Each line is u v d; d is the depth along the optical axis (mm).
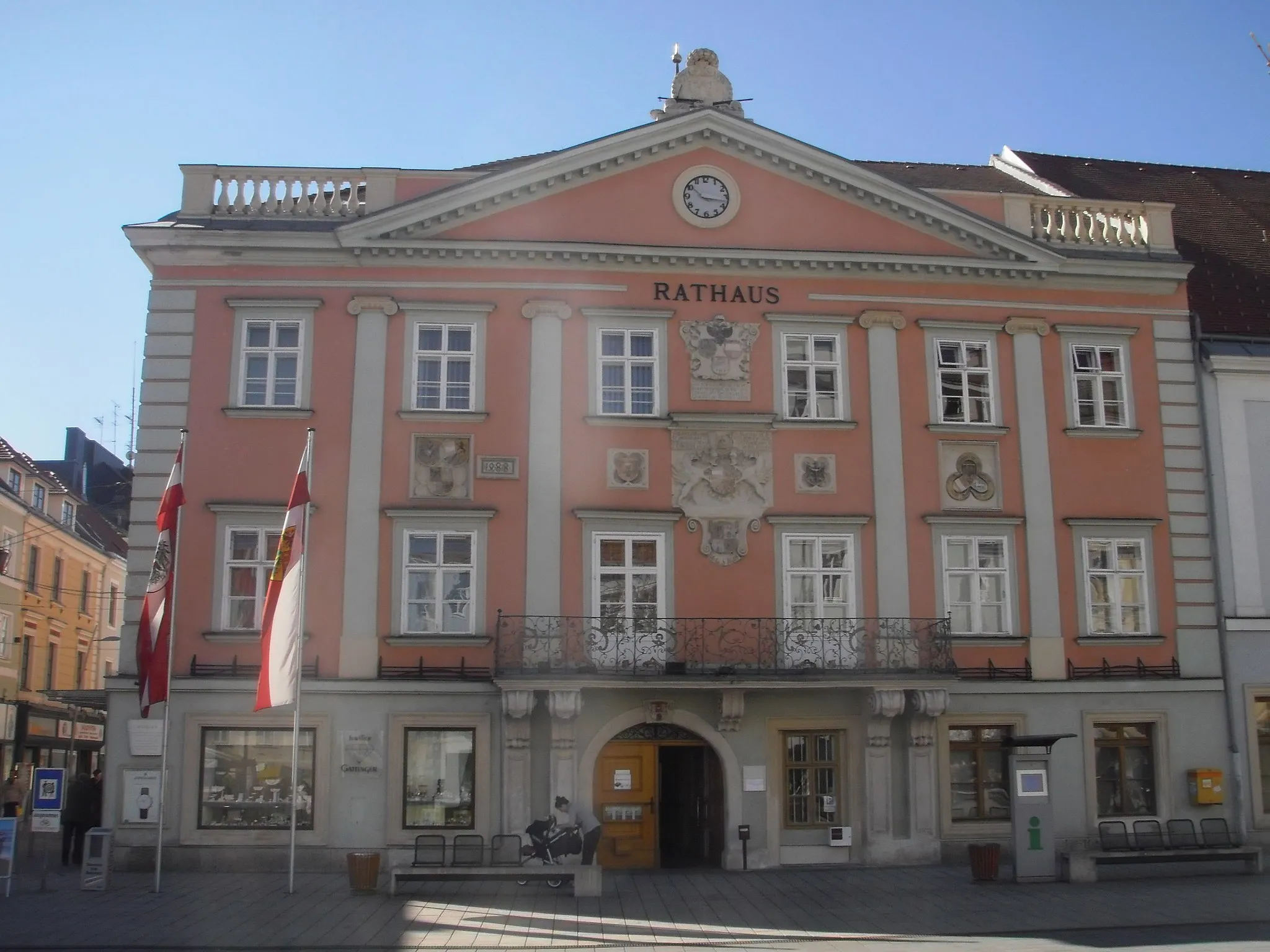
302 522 18781
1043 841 19359
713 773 22031
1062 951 13758
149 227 22266
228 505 21578
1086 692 22703
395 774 21000
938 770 21953
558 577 21859
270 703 18109
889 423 23109
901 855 21391
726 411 22734
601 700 21328
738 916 16344
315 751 20984
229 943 14359
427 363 22609
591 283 22969
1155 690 22891
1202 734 22891
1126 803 22641
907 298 23688
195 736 20922
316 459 21969
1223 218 30047
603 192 23250
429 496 21984
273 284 22547
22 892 18094
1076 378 23953
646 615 22000
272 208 23016
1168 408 24031
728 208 23469
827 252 23234
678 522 22281
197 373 22203
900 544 22703
